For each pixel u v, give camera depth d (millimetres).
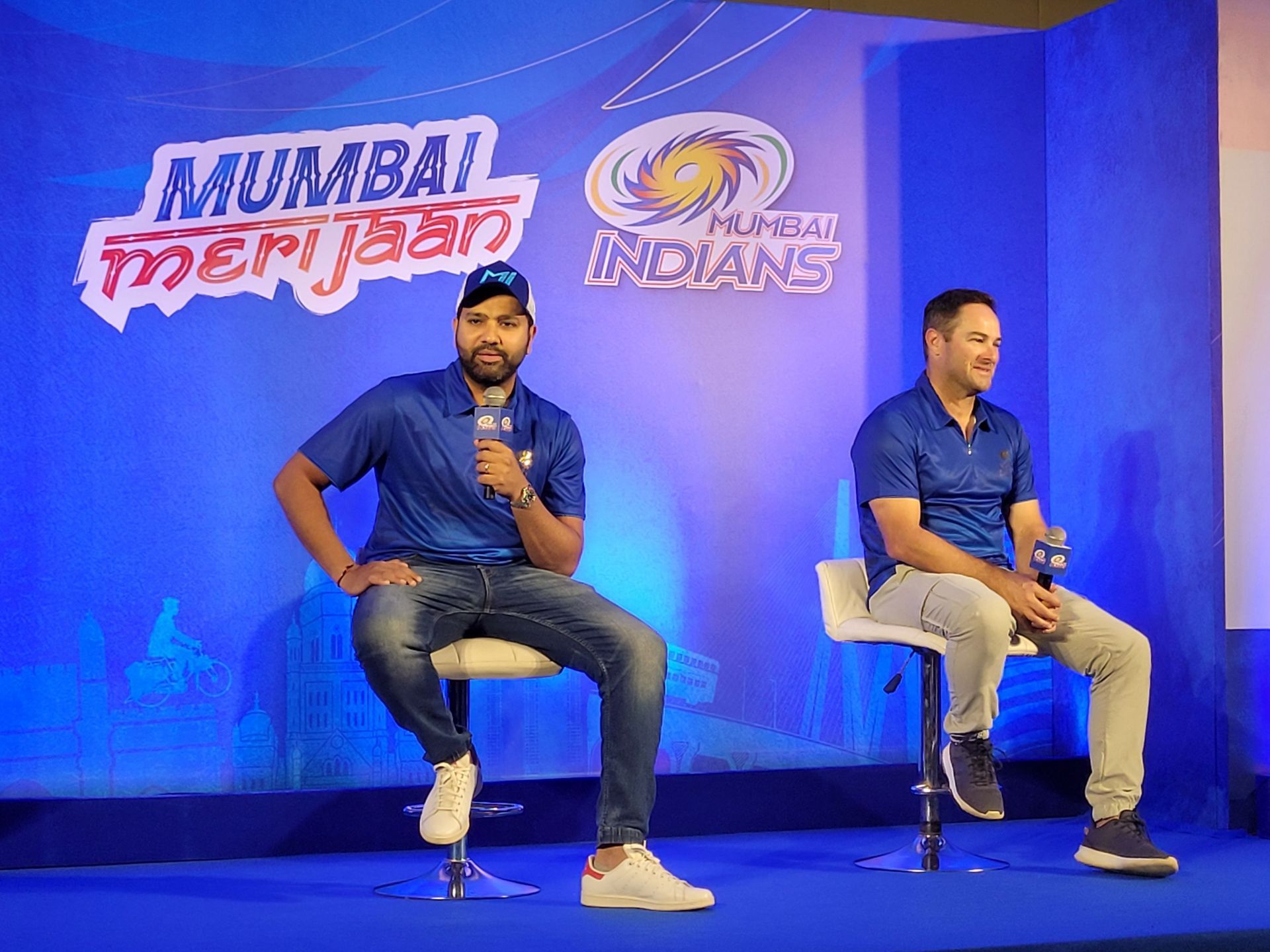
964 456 3615
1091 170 4309
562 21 4082
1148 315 4094
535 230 4051
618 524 4078
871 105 4324
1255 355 3928
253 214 3854
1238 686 3871
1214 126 3895
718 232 4184
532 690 4012
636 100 4129
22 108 3699
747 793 4020
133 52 3775
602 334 4090
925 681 3490
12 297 3686
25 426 3688
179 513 3783
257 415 3844
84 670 3709
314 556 3172
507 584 3143
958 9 4570
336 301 3906
